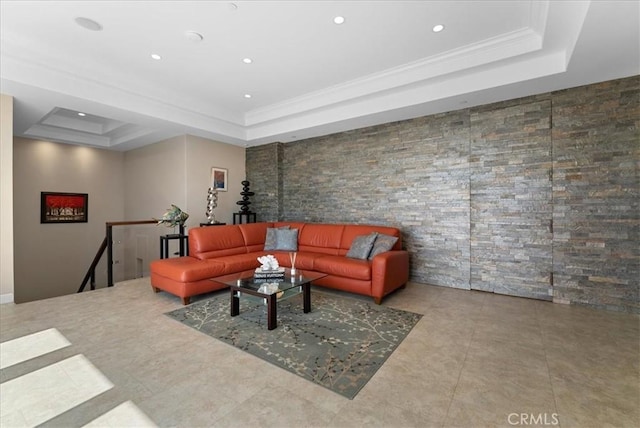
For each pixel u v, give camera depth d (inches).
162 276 144.6
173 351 91.3
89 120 231.5
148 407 65.9
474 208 158.2
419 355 89.0
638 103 120.0
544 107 138.8
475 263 158.6
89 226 265.7
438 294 151.8
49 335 102.1
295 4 99.3
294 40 121.6
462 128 161.0
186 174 217.8
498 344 96.0
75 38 119.5
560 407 65.9
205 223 220.1
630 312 122.6
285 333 104.7
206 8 101.3
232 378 77.1
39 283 240.7
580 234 131.8
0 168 135.9
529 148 142.7
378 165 192.4
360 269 141.7
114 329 107.3
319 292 156.5
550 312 124.6
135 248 245.4
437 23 110.2
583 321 114.5
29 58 123.9
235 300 121.1
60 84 135.3
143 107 167.3
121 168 284.7
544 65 120.8
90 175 266.2
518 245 146.5
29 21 108.0
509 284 149.3
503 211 149.9
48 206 244.4
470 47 126.0
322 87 169.3
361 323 113.7
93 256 267.6
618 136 123.7
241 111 212.1
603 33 92.7
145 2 98.1
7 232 137.9
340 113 182.4
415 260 177.8
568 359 86.2
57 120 221.3
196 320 116.1
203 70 148.1
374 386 73.7
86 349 92.4
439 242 169.5
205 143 229.9
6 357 87.5
